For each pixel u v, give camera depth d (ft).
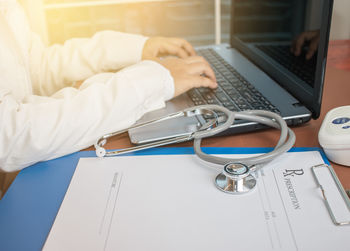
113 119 1.65
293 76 1.89
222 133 1.65
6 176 2.04
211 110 1.67
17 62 1.99
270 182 1.32
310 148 1.51
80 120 1.57
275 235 1.08
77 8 7.08
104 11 7.78
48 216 1.23
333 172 1.32
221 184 1.31
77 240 1.11
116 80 1.75
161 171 1.42
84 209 1.24
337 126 1.42
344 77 2.35
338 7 2.83
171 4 8.48
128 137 1.71
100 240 1.11
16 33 2.18
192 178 1.37
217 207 1.22
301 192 1.26
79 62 2.46
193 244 1.07
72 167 1.50
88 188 1.35
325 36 1.53
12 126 1.48
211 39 7.50
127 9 8.17
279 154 1.38
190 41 7.47
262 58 2.36
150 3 8.24
